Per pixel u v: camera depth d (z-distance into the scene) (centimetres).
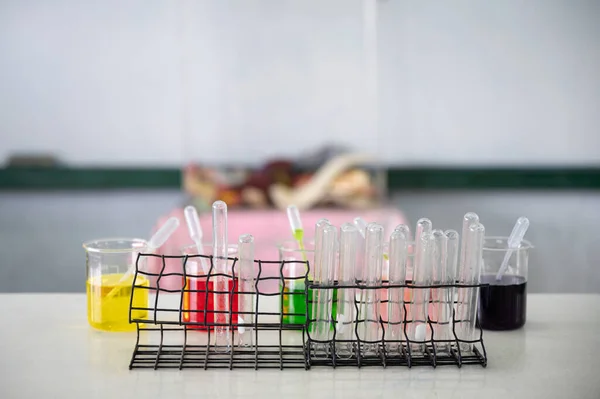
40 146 358
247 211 316
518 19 352
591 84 354
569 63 353
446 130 359
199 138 329
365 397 102
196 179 322
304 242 137
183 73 329
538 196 360
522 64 354
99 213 362
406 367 114
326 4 329
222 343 119
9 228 362
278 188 316
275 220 311
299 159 326
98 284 130
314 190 317
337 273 123
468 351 120
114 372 111
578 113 355
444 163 361
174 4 352
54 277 365
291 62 330
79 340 127
